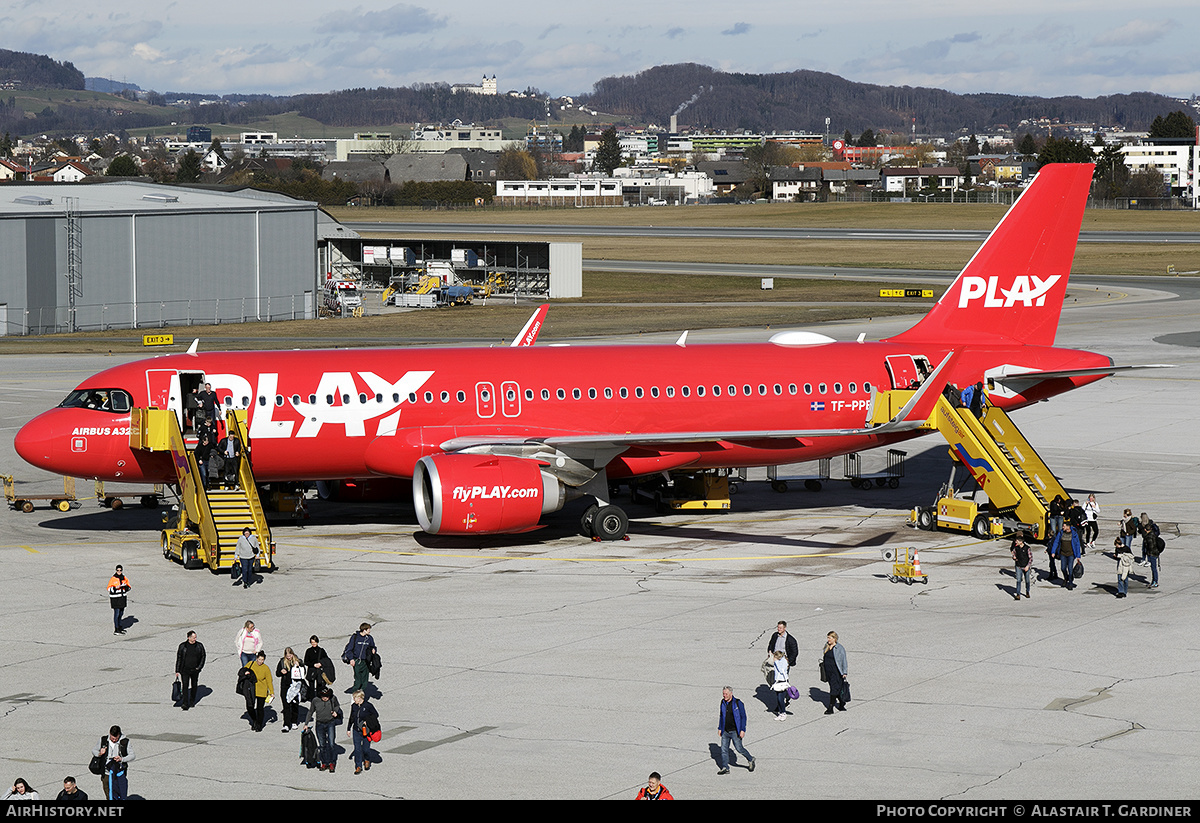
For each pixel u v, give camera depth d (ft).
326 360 294.25
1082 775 154.40
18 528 304.91
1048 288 329.93
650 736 170.40
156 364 288.92
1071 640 210.79
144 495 331.36
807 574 260.62
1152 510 312.50
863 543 289.33
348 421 287.48
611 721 176.14
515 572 263.08
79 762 163.43
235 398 283.59
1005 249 326.65
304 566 268.00
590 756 163.53
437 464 274.36
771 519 317.01
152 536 296.51
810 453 314.76
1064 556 247.29
